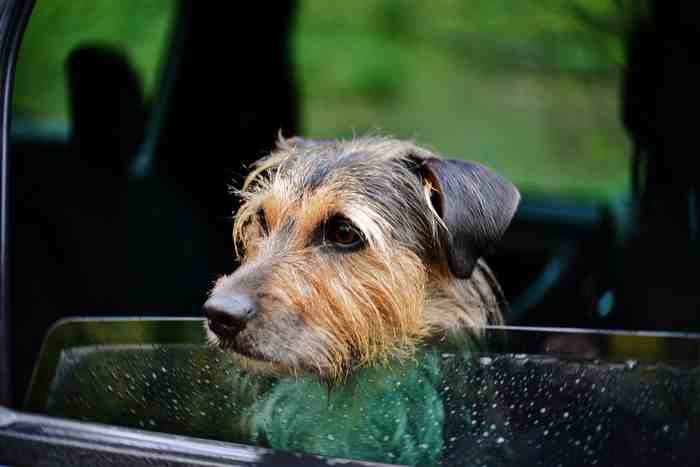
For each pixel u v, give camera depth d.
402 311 2.89
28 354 3.97
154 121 4.84
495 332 2.13
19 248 4.36
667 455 1.92
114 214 4.68
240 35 4.92
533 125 9.34
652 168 4.34
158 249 4.69
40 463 1.88
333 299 2.76
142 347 2.12
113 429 1.89
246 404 2.13
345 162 3.15
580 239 5.18
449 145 9.91
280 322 2.62
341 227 2.93
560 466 1.91
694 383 2.03
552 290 5.07
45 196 4.54
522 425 1.98
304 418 2.10
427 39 12.83
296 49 5.53
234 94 4.94
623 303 4.55
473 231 2.86
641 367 2.05
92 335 2.17
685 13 3.95
